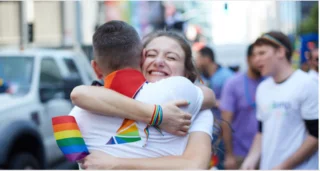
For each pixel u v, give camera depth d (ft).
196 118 7.20
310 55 15.74
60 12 46.06
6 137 17.90
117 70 6.86
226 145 15.67
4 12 40.27
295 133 11.48
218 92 22.08
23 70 21.30
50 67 22.56
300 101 11.32
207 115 7.29
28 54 21.97
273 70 11.64
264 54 11.62
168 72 7.40
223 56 41.60
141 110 6.55
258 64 11.84
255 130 15.83
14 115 18.81
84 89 6.72
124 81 6.79
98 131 6.76
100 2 52.16
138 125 6.66
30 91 20.57
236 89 15.90
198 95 7.07
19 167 18.43
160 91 6.76
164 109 6.63
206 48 23.88
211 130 7.23
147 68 7.43
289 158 11.35
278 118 11.54
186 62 7.64
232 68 39.47
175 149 6.83
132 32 6.97
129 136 6.66
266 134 11.81
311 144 11.18
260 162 12.70
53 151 21.30
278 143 11.53
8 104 18.99
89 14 50.90
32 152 19.65
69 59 24.66
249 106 15.76
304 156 11.26
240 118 15.93
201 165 6.70
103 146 6.70
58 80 22.65
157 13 50.88
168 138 6.75
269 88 11.85
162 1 50.55
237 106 15.97
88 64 26.40
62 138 6.61
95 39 6.98
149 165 6.53
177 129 6.70
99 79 7.18
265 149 11.80
